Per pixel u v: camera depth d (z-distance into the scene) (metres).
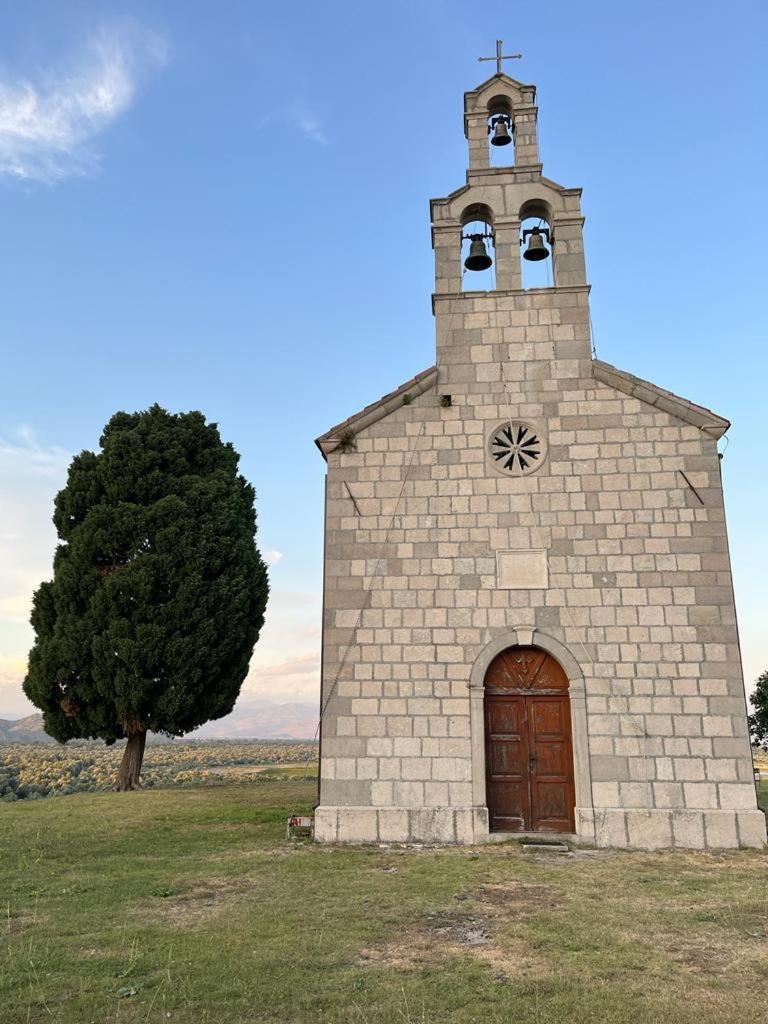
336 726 15.14
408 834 14.56
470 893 10.84
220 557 26.58
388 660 15.38
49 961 7.85
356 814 14.73
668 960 8.09
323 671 15.39
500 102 18.50
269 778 32.75
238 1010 6.66
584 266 17.28
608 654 15.10
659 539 15.58
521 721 15.27
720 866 12.73
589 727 14.81
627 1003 6.89
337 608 15.70
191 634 25.30
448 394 16.69
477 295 17.27
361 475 16.38
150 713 25.19
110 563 26.17
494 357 16.86
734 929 9.16
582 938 8.80
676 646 15.03
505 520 15.94
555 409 16.47
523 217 18.30
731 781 14.38
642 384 16.16
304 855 13.44
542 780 15.01
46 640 25.41
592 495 15.92
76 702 25.14
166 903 10.31
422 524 16.03
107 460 26.80
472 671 15.23
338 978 7.46
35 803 21.72
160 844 14.73
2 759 47.81
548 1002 6.91
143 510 26.06
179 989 7.11
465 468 16.28
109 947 8.38
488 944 8.61
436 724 15.03
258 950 8.27
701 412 15.91
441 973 7.66
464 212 17.97
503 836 14.50
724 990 7.23
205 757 54.84
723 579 15.28
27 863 12.98
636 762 14.59
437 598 15.63
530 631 15.32
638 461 16.02
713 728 14.62
